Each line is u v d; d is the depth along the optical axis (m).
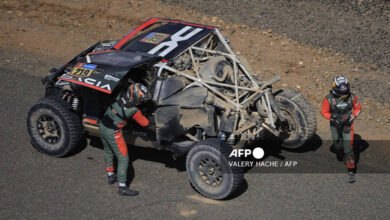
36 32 48.66
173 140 23.88
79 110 26.11
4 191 23.42
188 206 22.62
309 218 21.73
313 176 25.53
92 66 24.48
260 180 25.08
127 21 52.28
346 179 25.27
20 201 22.67
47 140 26.69
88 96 25.39
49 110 25.44
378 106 34.44
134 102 22.20
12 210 21.94
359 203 23.02
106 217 21.59
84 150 27.91
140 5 55.75
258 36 47.66
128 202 22.91
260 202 23.03
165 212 22.09
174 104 23.83
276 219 21.62
